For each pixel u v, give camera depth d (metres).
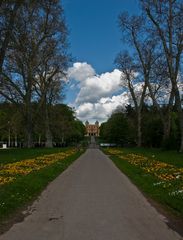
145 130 83.50
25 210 13.03
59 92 74.00
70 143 141.62
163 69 54.53
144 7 50.78
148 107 92.00
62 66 64.81
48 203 14.46
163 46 50.84
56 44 59.88
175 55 50.66
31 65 57.88
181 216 12.06
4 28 41.12
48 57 61.34
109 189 18.52
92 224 10.91
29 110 62.62
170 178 20.72
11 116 74.44
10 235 9.66
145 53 59.84
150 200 15.20
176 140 59.31
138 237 9.48
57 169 28.81
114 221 11.32
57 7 55.62
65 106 105.75
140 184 19.98
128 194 16.81
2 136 129.62
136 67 60.66
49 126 77.62
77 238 9.36
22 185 17.30
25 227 10.54
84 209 13.25
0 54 42.06
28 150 59.03
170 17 50.03
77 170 29.77
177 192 15.52
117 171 28.91
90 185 20.16
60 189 18.50
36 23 56.47
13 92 59.88
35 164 30.56
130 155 49.69
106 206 13.86
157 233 9.88
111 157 52.28
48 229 10.30
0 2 39.25
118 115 120.00
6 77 56.69
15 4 40.66
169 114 59.19
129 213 12.55
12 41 50.22
